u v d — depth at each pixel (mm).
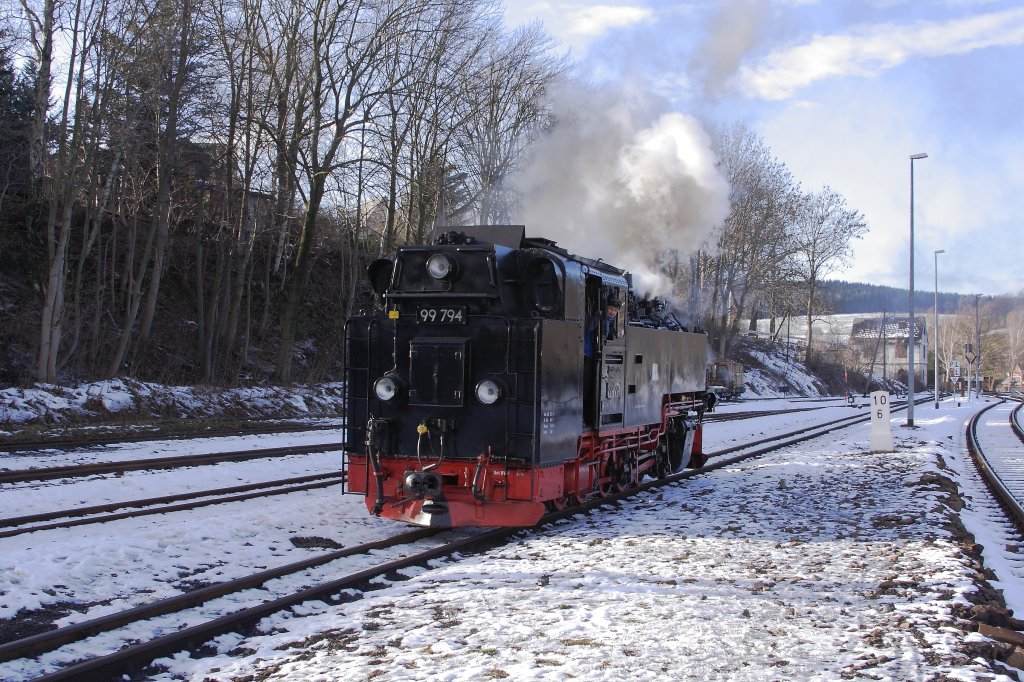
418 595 6566
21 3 21453
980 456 19797
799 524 10039
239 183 29203
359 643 5402
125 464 13219
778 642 5430
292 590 6855
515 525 8664
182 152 27500
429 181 29562
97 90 22047
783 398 64938
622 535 9188
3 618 5848
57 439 17078
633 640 5406
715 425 28891
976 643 5348
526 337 8703
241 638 5672
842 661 5062
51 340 21812
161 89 24203
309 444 18438
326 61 27094
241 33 26531
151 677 4938
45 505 10219
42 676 4641
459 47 29875
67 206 22000
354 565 7723
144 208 31109
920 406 56969
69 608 6199
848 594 6719
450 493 8898
